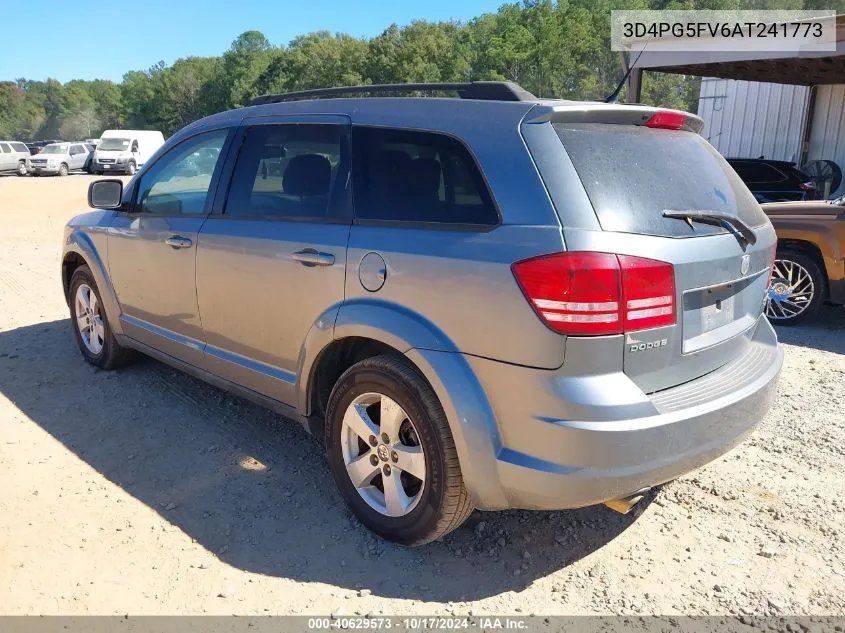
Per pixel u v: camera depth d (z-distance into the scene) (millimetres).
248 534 3113
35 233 13336
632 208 2557
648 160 2775
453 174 2766
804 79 14773
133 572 2832
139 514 3254
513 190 2570
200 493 3451
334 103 3352
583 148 2617
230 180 3736
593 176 2551
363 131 3133
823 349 5996
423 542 2920
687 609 2676
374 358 2936
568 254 2373
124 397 4625
